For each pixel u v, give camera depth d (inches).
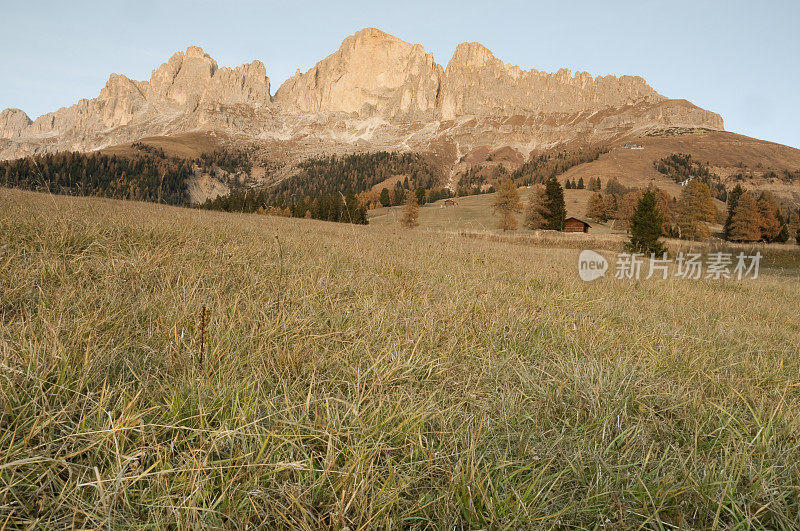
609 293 301.6
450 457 85.6
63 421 74.9
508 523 67.6
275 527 67.4
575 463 86.9
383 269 262.8
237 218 556.7
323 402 96.5
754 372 153.8
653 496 80.0
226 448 79.0
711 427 109.3
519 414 105.0
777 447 100.1
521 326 176.4
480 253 477.7
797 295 496.4
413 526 70.3
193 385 90.8
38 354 87.6
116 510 61.8
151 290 157.9
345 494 71.1
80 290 136.7
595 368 131.4
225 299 156.5
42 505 60.8
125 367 99.9
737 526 73.2
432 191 6998.0
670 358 160.4
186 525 60.6
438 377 122.2
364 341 133.6
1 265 147.8
